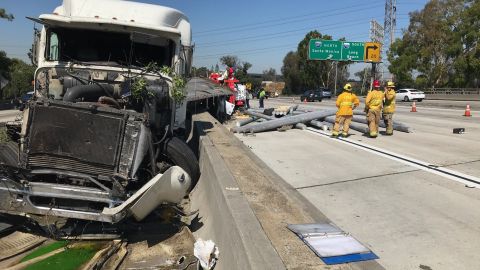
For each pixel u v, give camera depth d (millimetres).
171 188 5484
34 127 5281
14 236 5562
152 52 7688
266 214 5102
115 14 7504
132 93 6328
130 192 5449
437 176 8477
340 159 10555
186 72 8609
